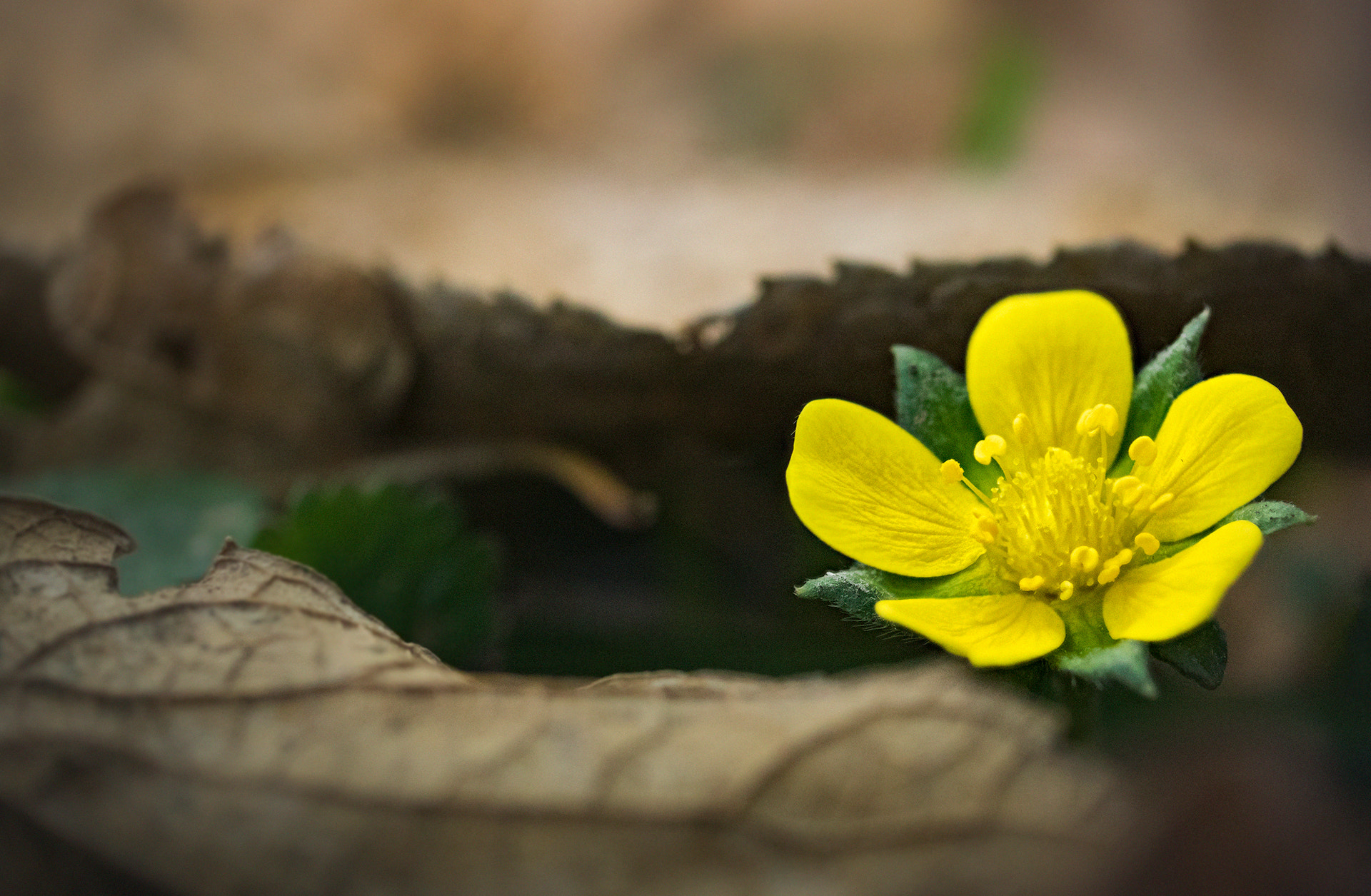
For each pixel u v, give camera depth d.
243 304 0.16
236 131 0.28
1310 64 0.29
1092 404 0.13
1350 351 0.14
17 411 0.17
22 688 0.12
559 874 0.11
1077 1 0.31
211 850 0.11
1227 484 0.13
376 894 0.11
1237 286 0.14
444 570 0.15
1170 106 0.29
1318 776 0.12
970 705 0.12
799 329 0.15
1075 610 0.13
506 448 0.16
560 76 0.31
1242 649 0.15
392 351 0.16
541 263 0.19
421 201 0.23
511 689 0.12
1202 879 0.12
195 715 0.12
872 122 0.29
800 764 0.12
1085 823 0.11
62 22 0.29
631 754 0.12
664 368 0.15
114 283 0.16
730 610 0.16
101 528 0.12
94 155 0.27
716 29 0.32
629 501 0.16
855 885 0.11
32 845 0.11
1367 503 0.15
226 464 0.16
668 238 0.20
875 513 0.13
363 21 0.31
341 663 0.12
